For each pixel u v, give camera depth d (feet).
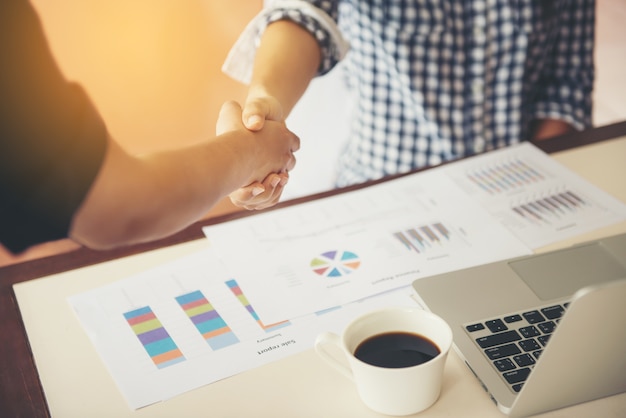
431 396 2.11
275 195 3.18
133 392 2.31
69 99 1.70
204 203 2.27
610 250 2.78
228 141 2.56
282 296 2.72
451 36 4.29
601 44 9.89
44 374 2.43
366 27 4.33
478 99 4.41
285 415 2.18
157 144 6.98
